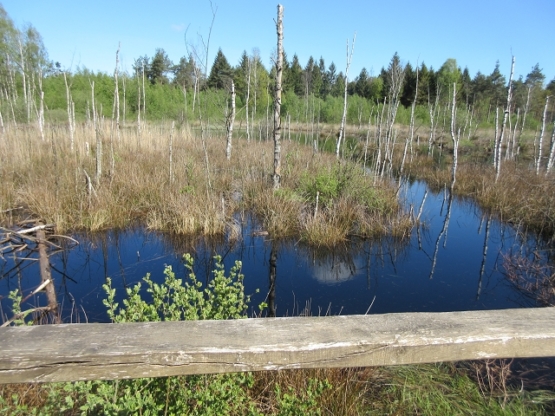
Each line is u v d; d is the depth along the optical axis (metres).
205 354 1.10
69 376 1.07
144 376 1.10
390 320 1.26
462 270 5.95
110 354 1.07
